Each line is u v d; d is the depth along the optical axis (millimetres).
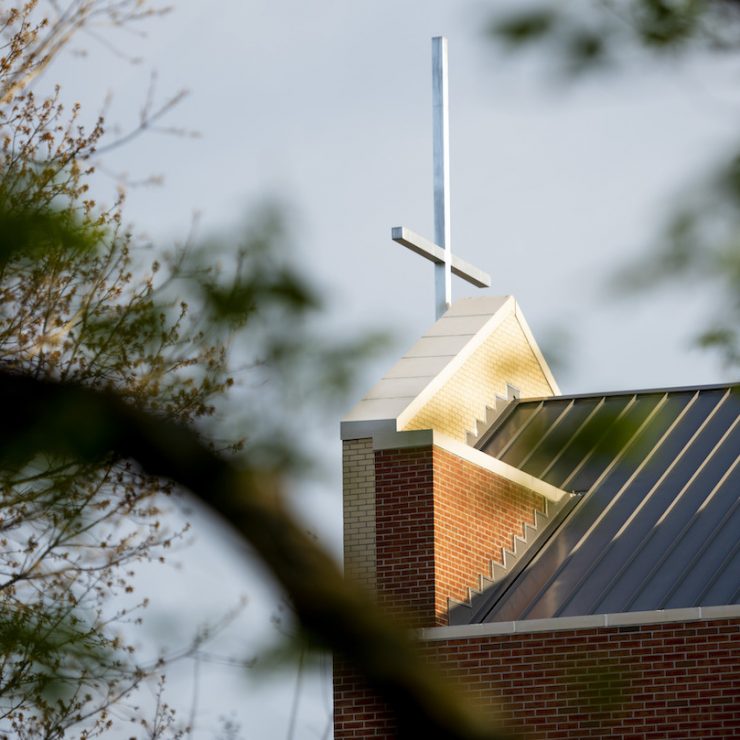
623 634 74375
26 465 14875
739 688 71750
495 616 82062
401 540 82875
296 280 16266
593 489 92812
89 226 18609
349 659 12789
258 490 13234
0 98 48719
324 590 12797
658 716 72312
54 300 39844
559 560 87062
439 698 12609
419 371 92562
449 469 84688
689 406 99312
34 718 47000
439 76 119125
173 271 17094
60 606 48375
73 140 46406
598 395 101688
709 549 84125
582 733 72875
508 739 12742
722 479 90688
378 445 85000
